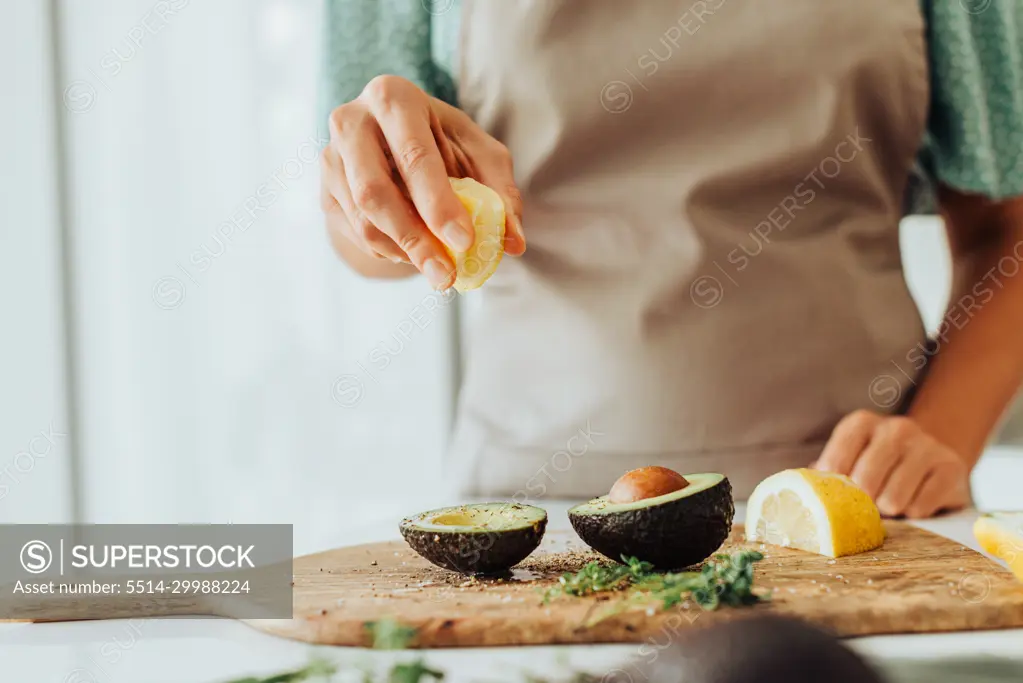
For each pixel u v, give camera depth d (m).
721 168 1.14
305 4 2.10
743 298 1.14
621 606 0.85
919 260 2.03
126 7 2.03
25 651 0.85
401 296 2.18
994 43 1.18
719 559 0.94
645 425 1.14
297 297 2.13
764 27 1.14
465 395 1.22
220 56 2.08
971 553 0.95
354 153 0.99
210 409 2.10
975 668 0.81
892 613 0.85
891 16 1.14
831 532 0.95
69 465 2.00
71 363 2.02
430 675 0.80
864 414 1.10
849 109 1.15
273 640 0.86
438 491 2.22
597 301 1.16
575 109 1.16
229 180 2.09
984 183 1.18
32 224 1.97
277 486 2.14
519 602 0.87
